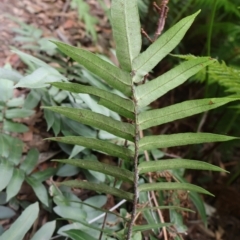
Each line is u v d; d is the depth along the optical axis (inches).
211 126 32.4
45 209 23.2
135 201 15.6
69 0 38.9
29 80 17.7
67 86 13.1
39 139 26.7
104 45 36.2
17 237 18.3
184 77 12.8
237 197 29.6
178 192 23.7
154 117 13.4
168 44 12.5
